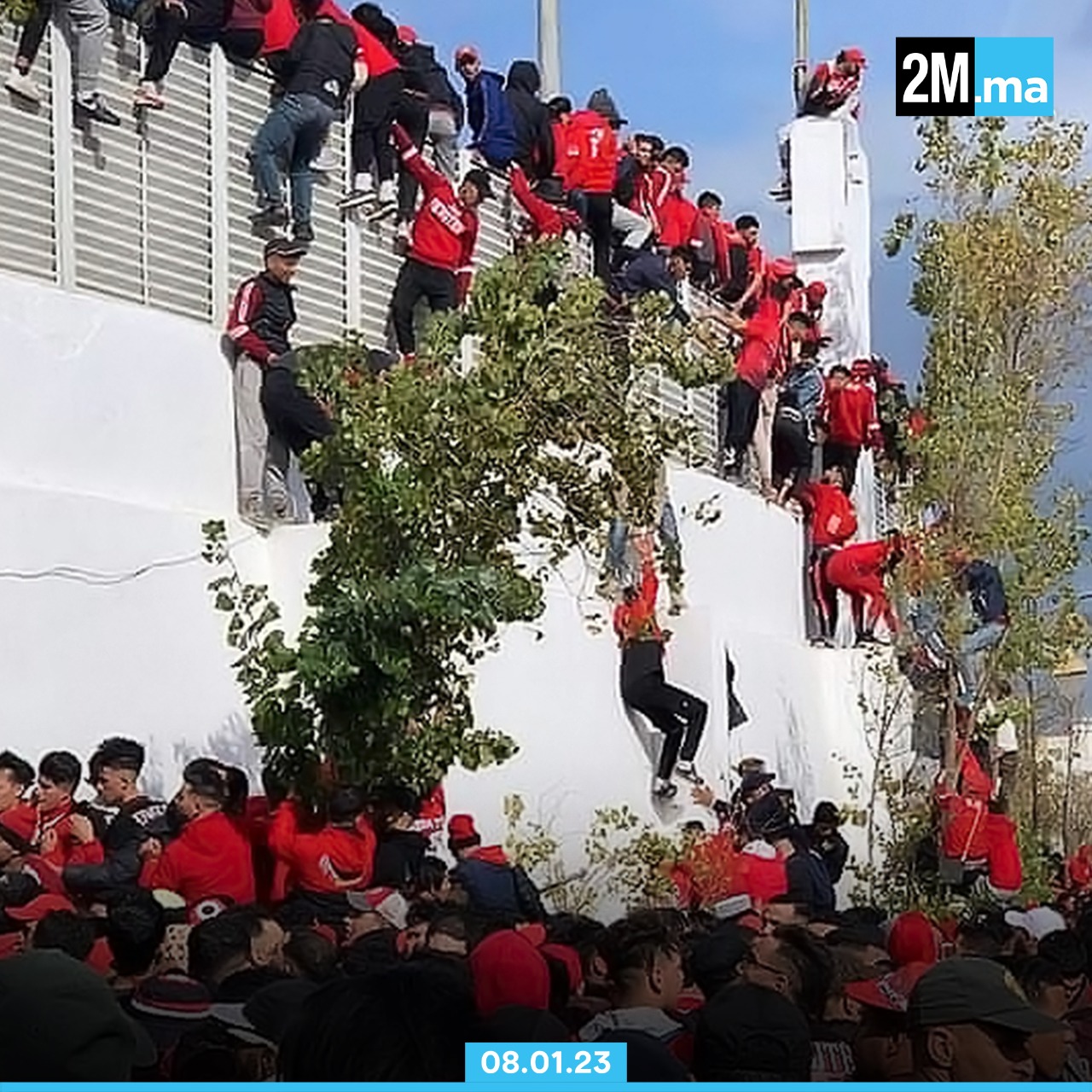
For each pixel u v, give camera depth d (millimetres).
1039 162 19672
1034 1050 5414
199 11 13844
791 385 20625
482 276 10656
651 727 15625
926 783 18438
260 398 13766
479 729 12656
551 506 12117
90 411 12648
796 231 23438
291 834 9836
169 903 7465
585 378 10594
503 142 16531
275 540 13531
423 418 10359
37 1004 4020
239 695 13094
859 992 5902
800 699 19203
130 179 13336
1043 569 18766
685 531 17594
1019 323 19531
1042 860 19172
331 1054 3836
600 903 13648
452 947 7523
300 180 14438
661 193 18250
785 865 12766
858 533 21953
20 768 10008
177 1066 5020
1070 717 22781
